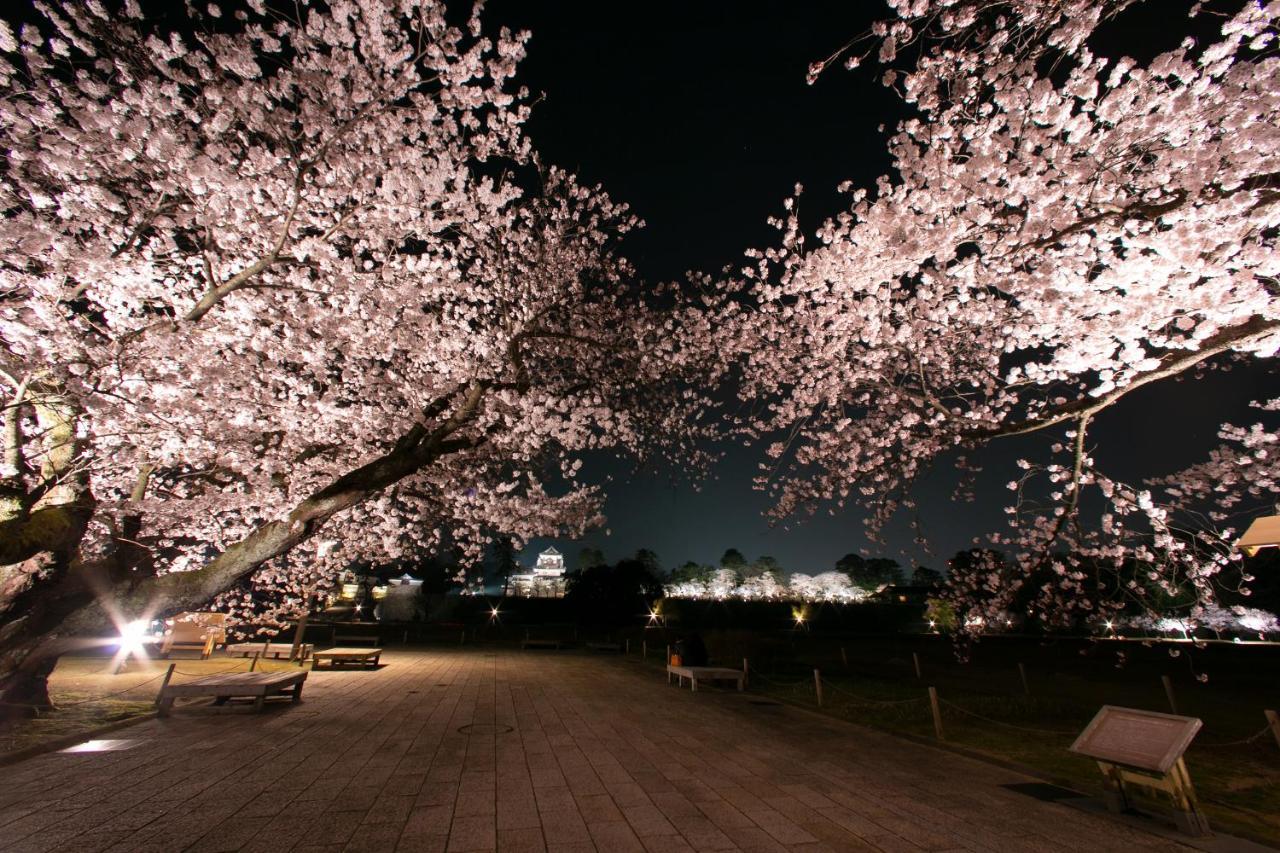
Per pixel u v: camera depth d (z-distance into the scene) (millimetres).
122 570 7531
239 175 8516
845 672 18359
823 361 11336
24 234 6324
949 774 6828
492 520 12922
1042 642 26469
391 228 9906
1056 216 6523
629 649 26250
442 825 5055
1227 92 5746
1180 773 5074
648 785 6281
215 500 8992
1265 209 5398
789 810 5535
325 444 11602
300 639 18125
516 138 10531
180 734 8367
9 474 7309
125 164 7891
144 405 7094
